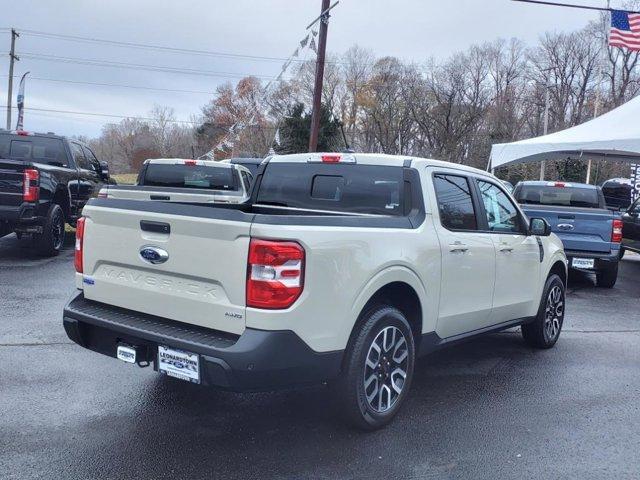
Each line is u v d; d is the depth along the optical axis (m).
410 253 4.14
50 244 10.64
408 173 4.53
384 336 4.03
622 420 4.46
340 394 3.84
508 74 62.31
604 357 6.16
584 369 5.71
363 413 3.92
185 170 10.47
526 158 16.92
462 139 53.94
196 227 3.48
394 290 4.26
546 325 6.33
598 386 5.23
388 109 56.50
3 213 9.83
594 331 7.36
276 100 44.41
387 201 4.61
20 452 3.57
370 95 57.22
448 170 4.89
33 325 6.36
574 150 14.48
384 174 4.66
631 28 16.02
